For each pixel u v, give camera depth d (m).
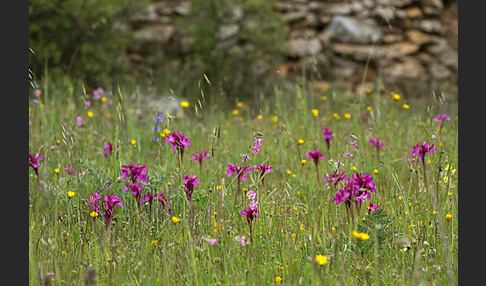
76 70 10.20
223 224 4.32
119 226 4.39
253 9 11.83
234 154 6.07
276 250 4.09
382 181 5.27
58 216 4.39
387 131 7.16
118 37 11.03
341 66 12.67
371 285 3.59
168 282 3.61
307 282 3.57
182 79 11.11
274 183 5.24
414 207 4.58
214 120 7.53
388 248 4.08
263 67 11.63
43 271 3.70
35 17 10.31
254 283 3.62
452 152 5.99
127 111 7.02
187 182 4.28
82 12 10.45
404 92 12.55
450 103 11.45
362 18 13.11
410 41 13.18
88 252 4.02
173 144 4.68
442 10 13.81
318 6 13.14
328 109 8.41
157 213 4.32
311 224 4.16
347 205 4.11
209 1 11.63
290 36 12.78
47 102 7.25
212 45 11.54
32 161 4.71
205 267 3.88
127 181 4.81
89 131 6.55
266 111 7.83
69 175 5.03
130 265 3.81
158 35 12.22
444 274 3.79
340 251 3.86
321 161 5.98
